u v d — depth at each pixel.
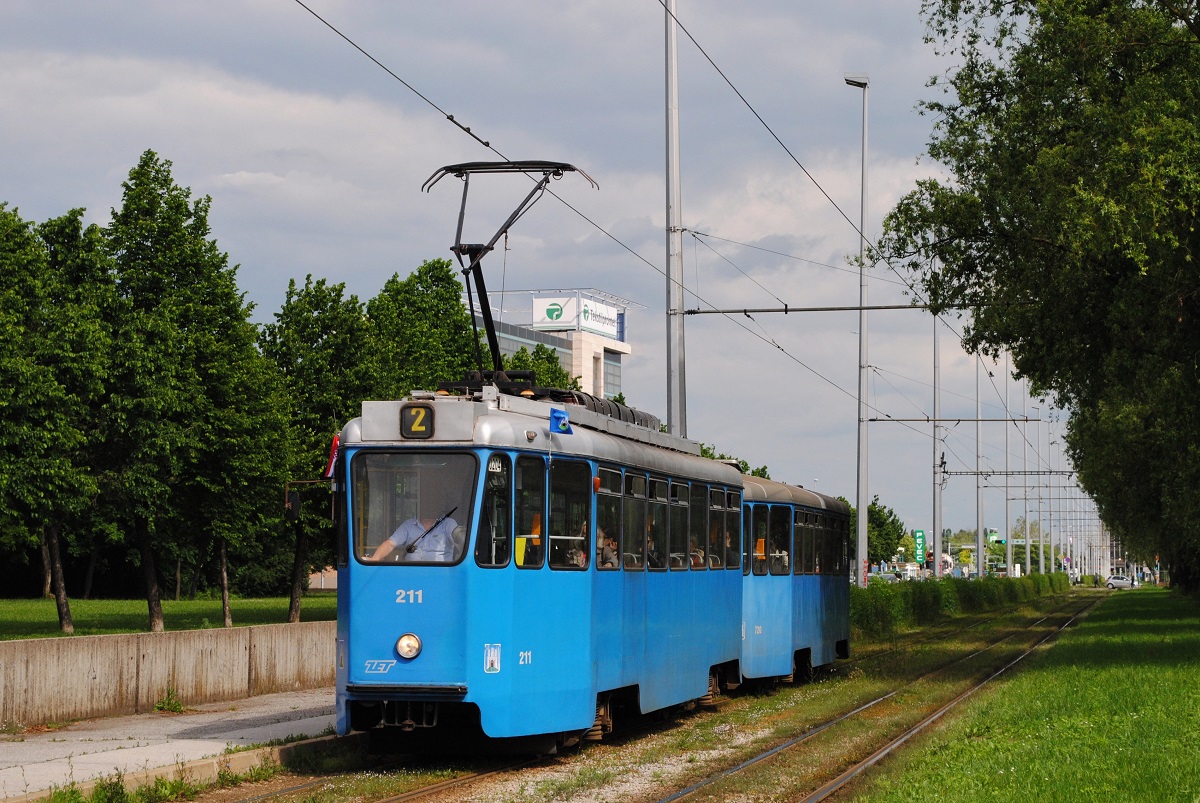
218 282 35.03
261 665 20.44
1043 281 25.30
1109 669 23.78
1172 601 72.38
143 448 32.62
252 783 12.09
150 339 33.28
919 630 47.81
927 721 17.53
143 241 34.38
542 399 15.35
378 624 12.94
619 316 132.25
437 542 12.94
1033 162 24.45
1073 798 10.34
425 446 13.09
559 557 13.85
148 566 35.00
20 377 29.02
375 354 38.81
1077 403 31.42
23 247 31.78
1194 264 22.25
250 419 34.94
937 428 60.44
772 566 22.05
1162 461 40.31
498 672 12.92
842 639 26.64
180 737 14.58
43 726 15.73
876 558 116.94
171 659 18.22
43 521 30.97
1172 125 20.48
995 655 32.34
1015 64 24.69
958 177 26.44
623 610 15.27
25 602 66.06
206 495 35.66
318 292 38.59
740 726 17.19
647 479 16.25
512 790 11.74
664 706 16.58
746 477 22.59
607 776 12.54
